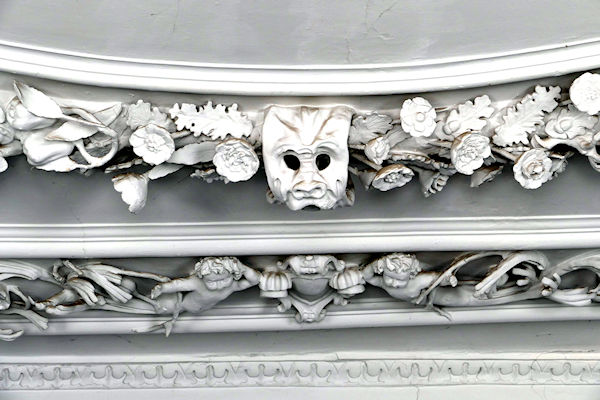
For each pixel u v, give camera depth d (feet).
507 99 9.35
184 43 8.88
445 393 11.76
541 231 10.28
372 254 10.53
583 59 8.96
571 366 11.74
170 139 8.90
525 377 11.76
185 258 10.43
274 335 11.53
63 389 11.70
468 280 10.84
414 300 10.67
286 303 10.77
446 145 9.21
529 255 10.41
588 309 11.11
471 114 9.21
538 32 8.89
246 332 11.45
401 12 8.71
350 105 9.21
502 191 10.03
